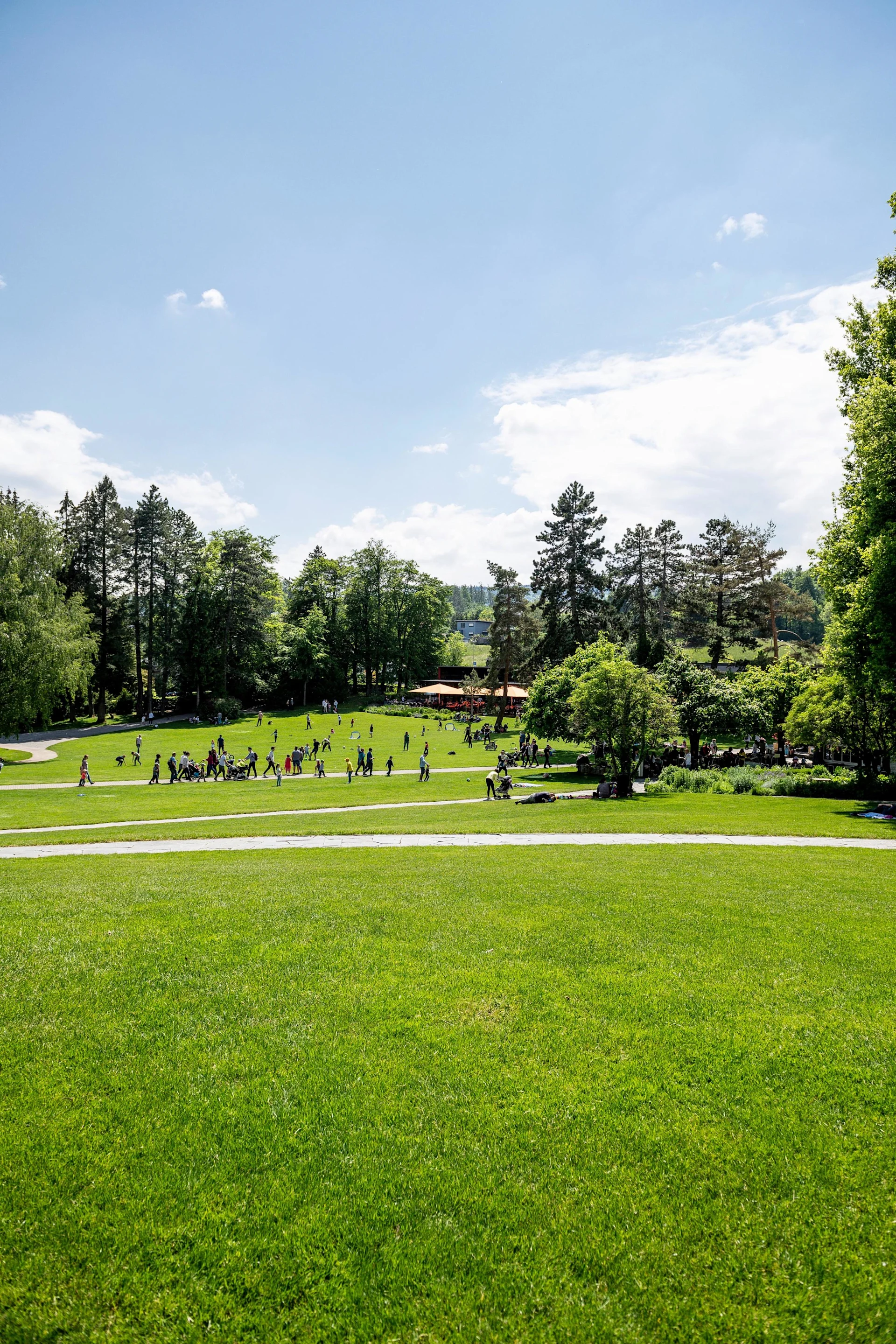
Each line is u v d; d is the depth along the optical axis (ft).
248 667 267.59
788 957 29.66
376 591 329.52
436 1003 25.27
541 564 244.01
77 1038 22.85
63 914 34.65
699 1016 24.32
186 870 46.91
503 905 37.01
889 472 73.77
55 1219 15.57
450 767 156.87
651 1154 17.57
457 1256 14.75
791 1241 15.06
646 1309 13.57
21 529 158.20
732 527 240.32
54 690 153.69
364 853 55.16
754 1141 17.99
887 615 75.92
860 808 84.33
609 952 30.12
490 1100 19.71
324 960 29.09
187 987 26.63
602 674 113.39
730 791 107.45
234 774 138.82
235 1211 15.87
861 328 92.02
